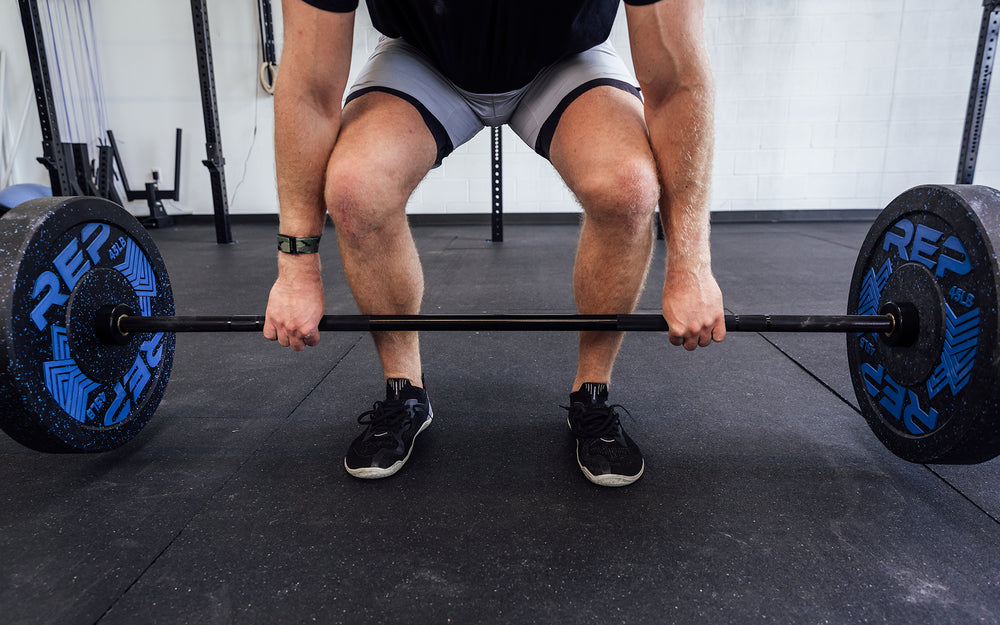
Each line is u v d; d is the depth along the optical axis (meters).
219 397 1.23
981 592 0.65
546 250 3.15
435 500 0.85
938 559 0.71
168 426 1.09
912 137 4.16
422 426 1.03
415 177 0.88
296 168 0.79
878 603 0.64
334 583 0.68
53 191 2.94
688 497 0.85
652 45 0.72
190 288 2.27
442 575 0.69
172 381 1.32
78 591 0.66
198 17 3.18
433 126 0.90
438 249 3.22
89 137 4.31
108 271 0.90
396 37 0.95
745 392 1.23
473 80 0.90
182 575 0.69
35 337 0.76
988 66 2.99
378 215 0.82
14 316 0.73
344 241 0.84
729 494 0.86
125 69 4.20
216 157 3.37
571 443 1.03
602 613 0.63
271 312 0.84
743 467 0.93
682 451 0.99
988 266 0.68
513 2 0.79
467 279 2.39
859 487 0.87
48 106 2.87
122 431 0.93
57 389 0.80
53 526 0.78
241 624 0.62
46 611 0.63
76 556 0.72
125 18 4.12
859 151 4.20
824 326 0.84
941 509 0.81
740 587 0.67
